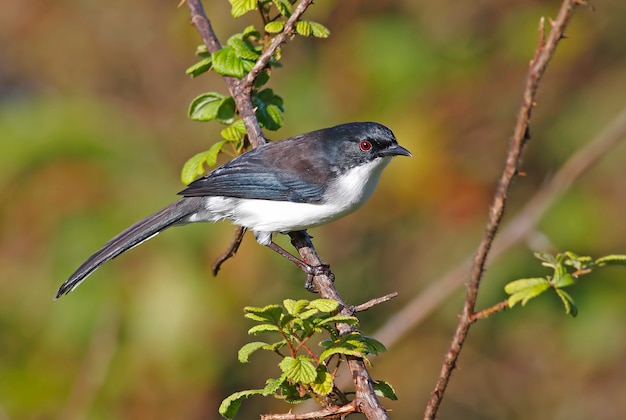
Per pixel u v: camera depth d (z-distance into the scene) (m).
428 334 14.56
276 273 13.21
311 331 5.99
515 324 14.27
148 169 13.21
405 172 13.96
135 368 12.71
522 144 4.98
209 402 13.16
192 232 12.84
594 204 14.08
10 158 12.91
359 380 6.02
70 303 12.62
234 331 13.09
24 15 14.98
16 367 12.75
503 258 13.69
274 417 6.02
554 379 14.45
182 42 14.47
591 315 13.89
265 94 9.00
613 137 11.75
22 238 12.86
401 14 14.45
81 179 12.91
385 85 14.03
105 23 14.80
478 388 14.59
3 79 15.00
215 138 13.84
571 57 14.77
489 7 14.61
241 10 8.12
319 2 14.17
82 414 12.30
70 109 13.59
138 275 12.71
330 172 8.93
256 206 8.91
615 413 14.11
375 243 14.39
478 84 14.32
